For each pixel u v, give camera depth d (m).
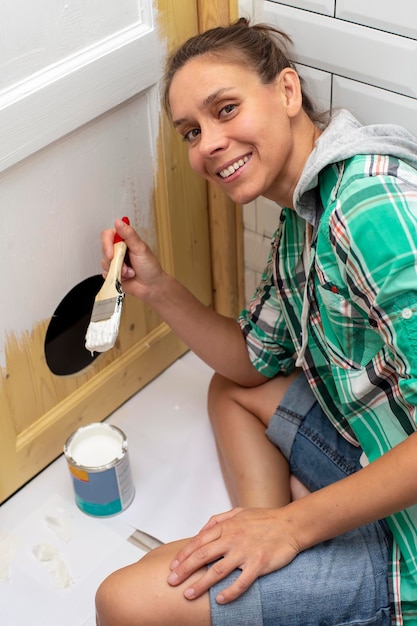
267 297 1.44
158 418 1.69
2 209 1.29
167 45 1.43
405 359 1.04
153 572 1.16
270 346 1.45
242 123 1.13
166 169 1.55
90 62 1.29
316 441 1.41
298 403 1.44
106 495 1.48
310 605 1.15
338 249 1.08
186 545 1.17
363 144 1.09
